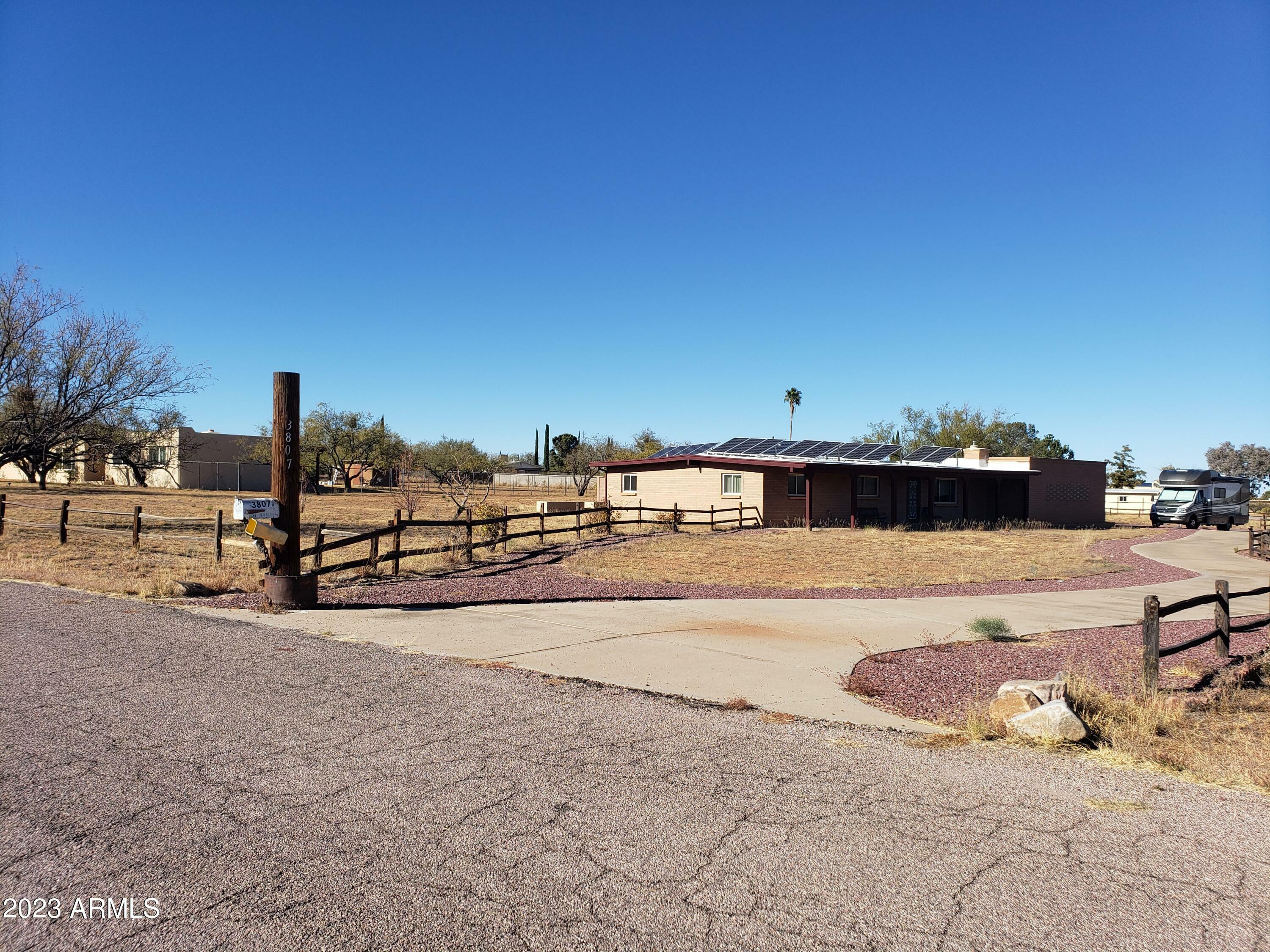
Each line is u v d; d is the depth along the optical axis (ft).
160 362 60.80
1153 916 9.79
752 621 33.45
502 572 47.62
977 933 9.36
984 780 14.62
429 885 10.28
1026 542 84.12
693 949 8.97
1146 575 59.57
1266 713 20.86
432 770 14.52
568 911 9.71
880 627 33.17
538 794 13.43
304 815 12.40
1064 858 11.35
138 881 10.26
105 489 150.61
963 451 127.13
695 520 100.63
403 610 33.53
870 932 9.36
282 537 33.04
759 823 12.39
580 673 23.00
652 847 11.48
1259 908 10.02
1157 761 15.94
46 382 56.70
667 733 17.17
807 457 96.43
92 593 35.12
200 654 23.70
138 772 14.07
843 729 18.04
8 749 15.06
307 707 18.48
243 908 9.66
